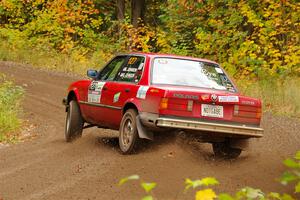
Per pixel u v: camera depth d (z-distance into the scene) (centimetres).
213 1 2694
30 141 1238
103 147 1047
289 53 2250
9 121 1404
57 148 1081
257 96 1900
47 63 2775
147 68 939
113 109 995
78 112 1151
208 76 952
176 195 702
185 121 858
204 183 235
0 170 904
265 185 766
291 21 2348
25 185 787
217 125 871
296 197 713
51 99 1906
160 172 808
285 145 1132
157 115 864
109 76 1057
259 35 2336
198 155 918
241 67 2398
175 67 951
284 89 1927
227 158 951
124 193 716
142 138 902
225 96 877
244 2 2505
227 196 220
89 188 748
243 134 888
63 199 702
